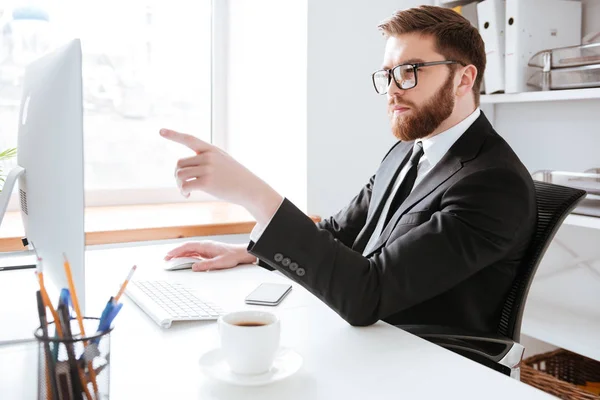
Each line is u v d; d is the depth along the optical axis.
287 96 2.29
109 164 2.50
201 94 2.67
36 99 0.95
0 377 0.62
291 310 1.09
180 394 0.73
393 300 1.03
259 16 2.43
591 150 2.09
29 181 0.98
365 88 2.30
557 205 1.20
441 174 1.24
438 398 0.73
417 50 1.27
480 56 1.31
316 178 2.23
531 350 2.38
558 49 1.92
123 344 0.91
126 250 1.60
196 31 2.62
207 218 2.18
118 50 2.47
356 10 2.25
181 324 1.00
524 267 1.18
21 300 1.05
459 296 1.18
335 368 0.82
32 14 2.27
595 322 2.04
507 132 2.44
